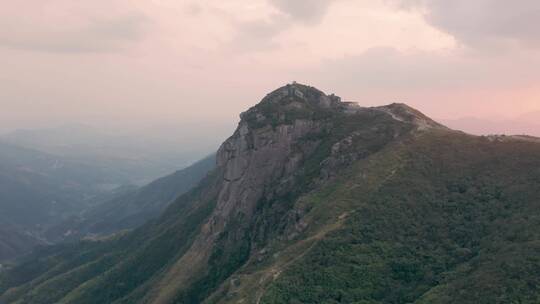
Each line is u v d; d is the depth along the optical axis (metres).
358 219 183.62
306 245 179.12
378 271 163.25
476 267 153.75
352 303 151.88
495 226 171.12
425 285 154.75
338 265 165.88
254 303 158.62
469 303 135.12
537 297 129.62
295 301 155.12
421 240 175.50
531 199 175.25
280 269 171.62
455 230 177.25
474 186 193.88
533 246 147.88
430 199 191.62
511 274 139.50
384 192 195.38
